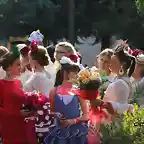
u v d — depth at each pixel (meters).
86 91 5.26
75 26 32.88
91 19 32.78
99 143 5.20
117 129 5.13
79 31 33.03
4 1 31.81
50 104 5.32
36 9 31.97
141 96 6.16
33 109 5.28
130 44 31.38
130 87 5.62
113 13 31.86
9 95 5.23
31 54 5.80
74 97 5.29
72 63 5.38
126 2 31.39
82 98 5.29
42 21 32.12
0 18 31.84
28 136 5.30
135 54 7.58
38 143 5.43
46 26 32.25
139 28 31.20
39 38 7.71
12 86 5.25
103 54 6.72
